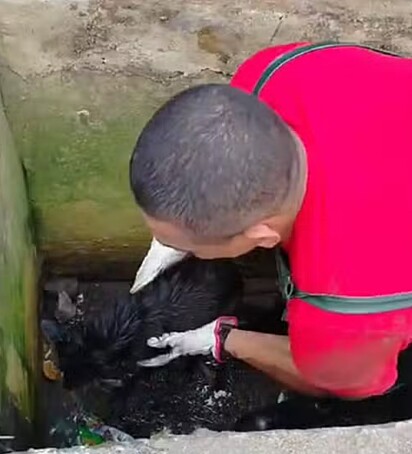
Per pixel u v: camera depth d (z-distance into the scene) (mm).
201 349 2215
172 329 2291
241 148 1310
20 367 2178
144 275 2260
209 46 2025
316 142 1463
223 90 1352
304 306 1549
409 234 1455
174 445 1364
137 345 2266
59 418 2395
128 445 1369
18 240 2230
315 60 1562
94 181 2355
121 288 2693
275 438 1367
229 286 2385
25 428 2146
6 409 1917
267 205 1356
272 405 2332
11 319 2094
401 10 1984
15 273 2180
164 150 1318
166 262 2240
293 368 2018
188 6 1944
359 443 1356
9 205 2105
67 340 2318
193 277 2340
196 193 1317
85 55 2027
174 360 2299
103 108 2154
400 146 1469
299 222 1465
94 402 2377
